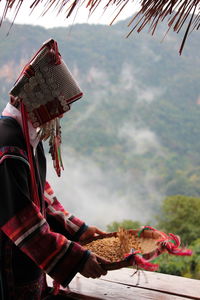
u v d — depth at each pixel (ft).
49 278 5.19
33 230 3.45
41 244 3.48
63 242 3.57
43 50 3.54
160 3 3.30
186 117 272.10
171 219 55.83
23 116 3.57
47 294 4.47
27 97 3.55
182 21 3.30
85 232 4.83
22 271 3.72
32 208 3.48
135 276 5.06
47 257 3.51
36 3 3.18
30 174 3.61
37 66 3.53
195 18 3.27
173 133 261.24
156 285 4.79
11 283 3.66
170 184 198.59
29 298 3.77
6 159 3.46
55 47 3.56
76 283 4.86
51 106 3.56
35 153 3.91
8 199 3.44
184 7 3.28
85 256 3.58
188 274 17.28
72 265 3.55
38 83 3.54
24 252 3.51
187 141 249.55
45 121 3.57
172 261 17.90
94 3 3.30
